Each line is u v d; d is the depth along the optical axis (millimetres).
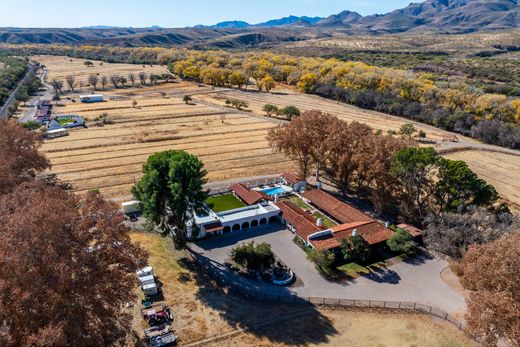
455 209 61625
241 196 74938
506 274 34438
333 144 72750
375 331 44344
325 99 183500
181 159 54062
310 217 67500
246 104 158375
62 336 26812
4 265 28578
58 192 41188
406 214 67875
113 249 35031
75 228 34000
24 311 28203
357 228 61531
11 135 68938
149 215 54156
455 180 60562
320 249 56156
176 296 48438
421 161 62156
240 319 45219
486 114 133500
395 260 58312
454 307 48250
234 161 98875
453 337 43438
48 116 134000
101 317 33438
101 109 149000
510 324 32719
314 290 50906
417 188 66000
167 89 197250
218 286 50906
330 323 45344
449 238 58031
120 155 100688
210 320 44750
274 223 68688
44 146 105812
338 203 71688
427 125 140625
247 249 54281
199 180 54656
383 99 158375
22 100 160250
